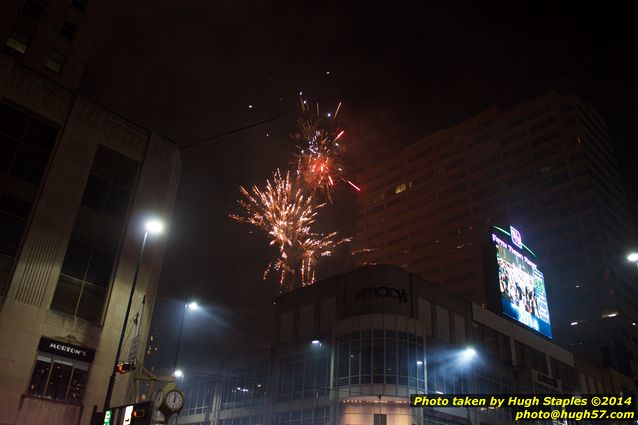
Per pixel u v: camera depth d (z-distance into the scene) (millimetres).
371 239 164000
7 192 32812
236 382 61062
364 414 44125
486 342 58188
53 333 32312
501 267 62938
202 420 62969
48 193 34500
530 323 65500
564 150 130375
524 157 136625
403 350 45531
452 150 153625
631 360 105375
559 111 135375
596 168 130625
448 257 140375
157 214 40625
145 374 27672
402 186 162625
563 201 125312
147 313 38875
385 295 49000
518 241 68625
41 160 35000
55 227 34188
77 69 45656
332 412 45750
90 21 47750
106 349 34594
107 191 38031
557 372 68688
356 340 46562
